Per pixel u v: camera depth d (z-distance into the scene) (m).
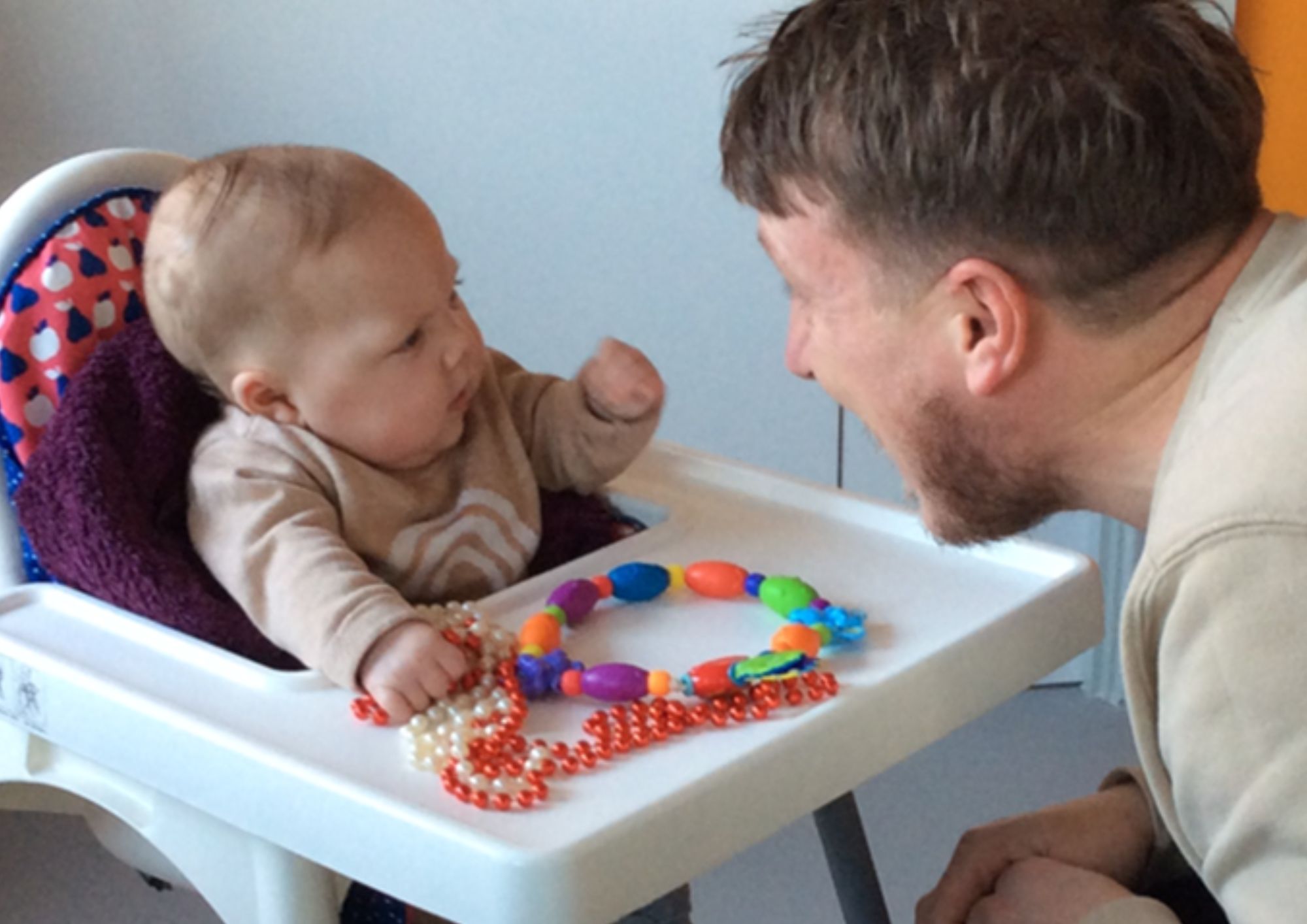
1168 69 0.60
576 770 0.63
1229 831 0.56
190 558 0.82
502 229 1.49
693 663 0.73
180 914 1.42
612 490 0.94
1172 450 0.60
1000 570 0.81
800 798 0.65
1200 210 0.60
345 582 0.73
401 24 1.40
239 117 1.43
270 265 0.79
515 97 1.44
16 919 1.42
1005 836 0.78
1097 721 1.68
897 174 0.62
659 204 1.48
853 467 1.59
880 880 1.43
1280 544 0.52
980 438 0.67
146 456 0.83
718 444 1.58
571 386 0.92
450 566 0.84
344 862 0.62
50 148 1.42
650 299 1.52
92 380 0.84
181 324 0.82
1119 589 1.63
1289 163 1.49
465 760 0.63
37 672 0.73
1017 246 0.61
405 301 0.80
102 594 0.80
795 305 0.71
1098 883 0.72
